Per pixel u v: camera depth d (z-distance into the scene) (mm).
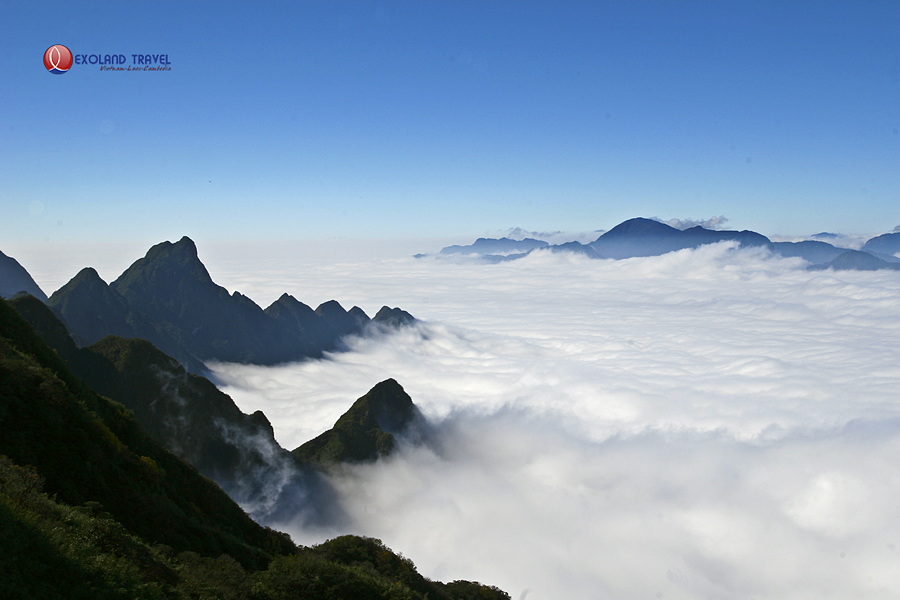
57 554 15164
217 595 18562
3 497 16609
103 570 15617
